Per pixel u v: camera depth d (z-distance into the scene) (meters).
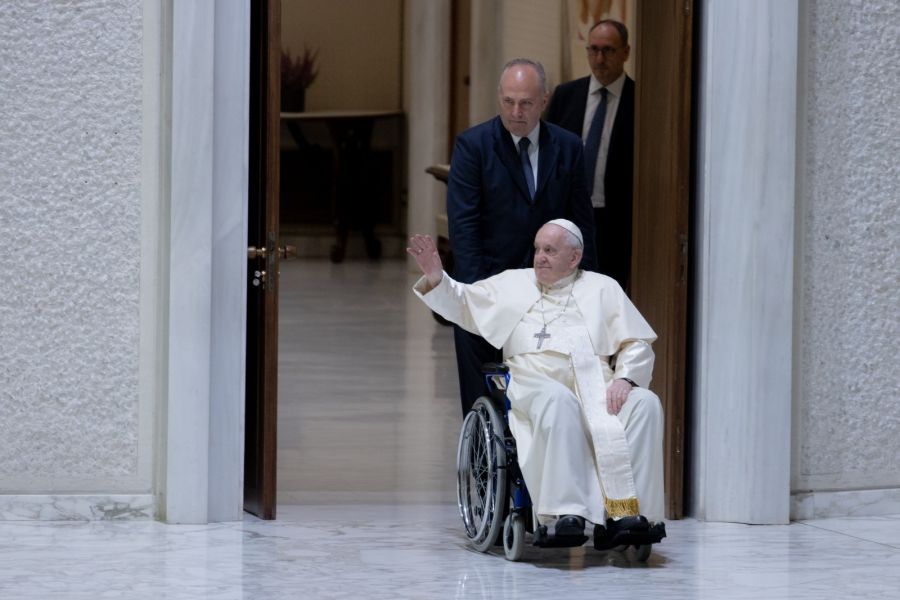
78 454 20.69
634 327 19.52
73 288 20.53
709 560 19.19
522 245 20.98
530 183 21.00
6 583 17.27
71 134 20.42
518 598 16.97
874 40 22.05
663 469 20.56
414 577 17.94
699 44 21.89
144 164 20.53
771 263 21.41
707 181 21.64
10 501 20.64
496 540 19.95
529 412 18.53
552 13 47.31
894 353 22.42
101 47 20.39
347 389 34.97
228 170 20.61
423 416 31.72
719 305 21.64
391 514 22.11
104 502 20.77
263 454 21.16
